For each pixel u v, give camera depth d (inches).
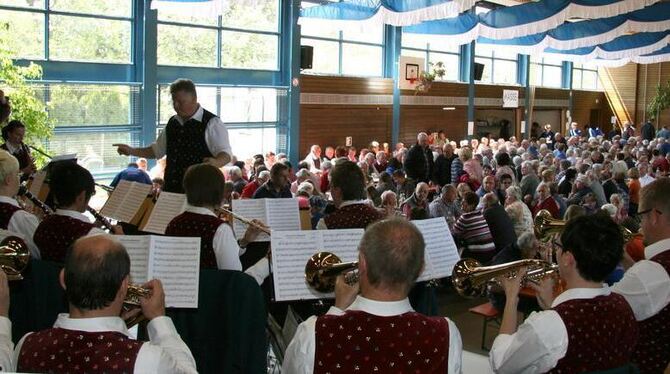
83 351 68.9
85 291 69.4
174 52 462.3
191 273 102.5
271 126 528.4
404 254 71.2
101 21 410.6
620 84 1016.2
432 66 678.5
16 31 373.7
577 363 78.8
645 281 93.9
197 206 122.6
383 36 631.8
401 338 71.4
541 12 443.2
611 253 80.4
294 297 105.0
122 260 71.2
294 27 528.7
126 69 424.8
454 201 304.5
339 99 577.6
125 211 167.0
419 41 677.9
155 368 69.5
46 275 108.8
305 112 551.8
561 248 83.5
